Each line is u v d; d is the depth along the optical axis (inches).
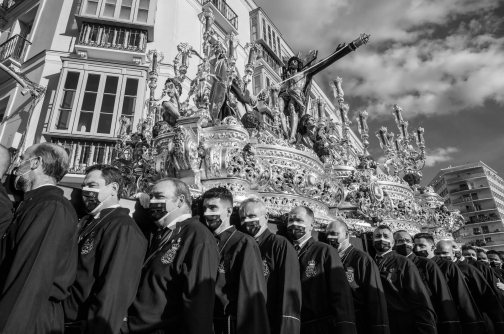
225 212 128.7
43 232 84.0
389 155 361.7
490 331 198.8
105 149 471.8
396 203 262.8
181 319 94.4
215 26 656.4
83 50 522.6
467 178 2308.1
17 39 579.2
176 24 598.9
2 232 83.0
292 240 153.3
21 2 646.5
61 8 583.2
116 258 93.9
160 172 181.0
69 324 93.7
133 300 99.7
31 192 95.7
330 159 279.0
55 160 104.1
